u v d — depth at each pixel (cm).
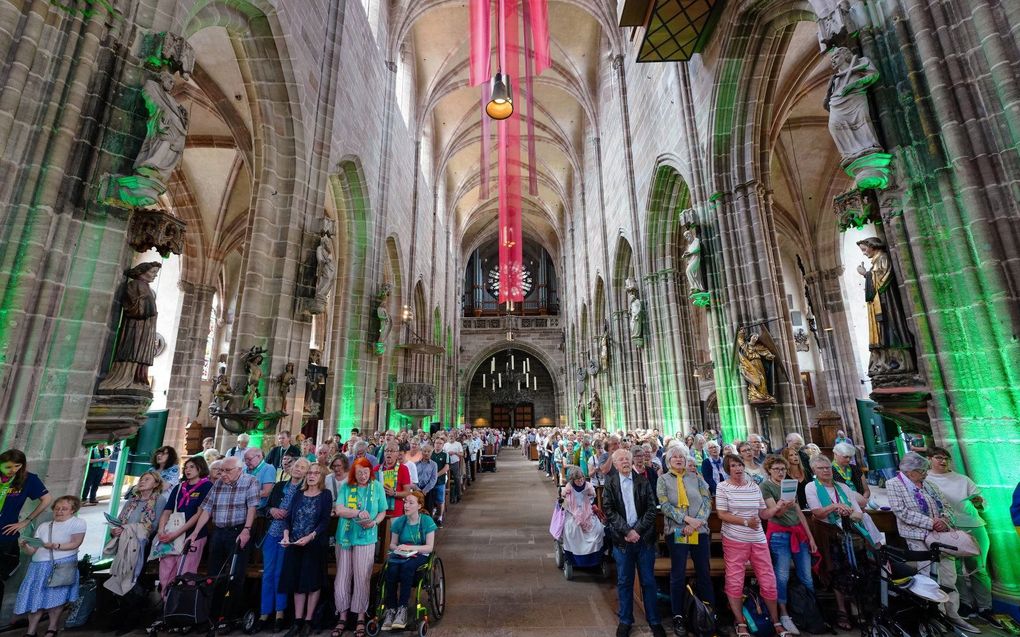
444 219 2939
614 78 1822
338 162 1089
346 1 1123
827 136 1559
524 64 2136
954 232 475
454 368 3275
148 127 508
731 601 429
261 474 587
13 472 398
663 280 1430
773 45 938
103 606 485
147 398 536
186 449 1285
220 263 1731
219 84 1067
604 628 465
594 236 2289
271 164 878
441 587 499
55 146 452
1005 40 456
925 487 441
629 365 1773
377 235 1415
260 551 532
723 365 977
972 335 463
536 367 3978
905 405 526
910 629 401
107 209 492
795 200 1723
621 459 453
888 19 539
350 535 452
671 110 1217
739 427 926
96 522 852
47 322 444
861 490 548
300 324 902
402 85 1859
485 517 992
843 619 438
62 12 470
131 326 530
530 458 2461
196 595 426
